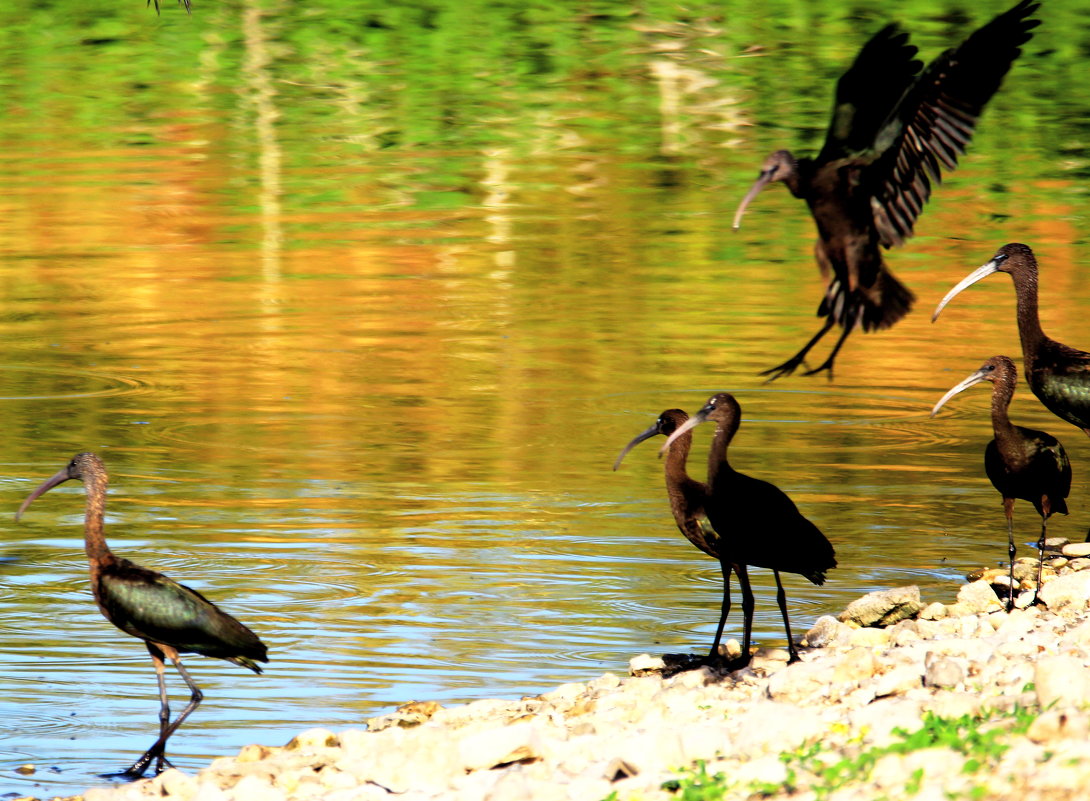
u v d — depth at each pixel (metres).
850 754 7.80
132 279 25.75
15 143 35.41
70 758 10.25
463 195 31.80
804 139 36.38
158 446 17.61
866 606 12.18
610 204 31.11
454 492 16.05
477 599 13.09
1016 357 21.78
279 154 35.09
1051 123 38.38
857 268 8.41
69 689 11.38
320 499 15.80
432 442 17.84
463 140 36.72
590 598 13.16
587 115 39.19
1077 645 10.13
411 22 48.75
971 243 27.95
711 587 13.47
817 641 11.70
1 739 10.52
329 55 45.53
